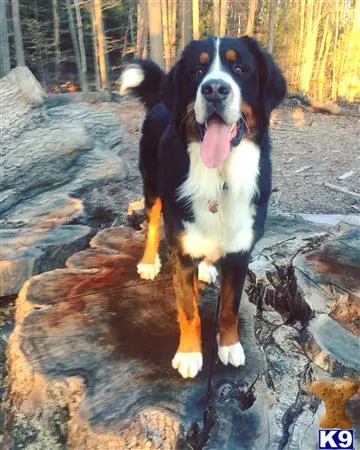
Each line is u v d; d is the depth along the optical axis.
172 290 1.34
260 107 1.06
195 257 1.06
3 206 2.29
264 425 0.91
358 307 1.20
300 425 0.92
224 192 1.03
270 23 6.05
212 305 1.27
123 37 8.21
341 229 1.64
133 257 1.53
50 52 8.08
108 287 1.35
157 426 0.90
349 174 3.16
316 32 5.88
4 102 2.59
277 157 3.55
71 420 0.97
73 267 1.47
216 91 0.93
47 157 2.46
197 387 0.98
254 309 1.25
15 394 1.09
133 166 3.07
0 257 1.65
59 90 7.48
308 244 1.53
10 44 7.96
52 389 1.01
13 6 6.51
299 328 1.22
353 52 5.84
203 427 0.89
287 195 2.81
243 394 0.98
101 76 7.06
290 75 6.06
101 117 2.99
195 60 1.02
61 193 2.47
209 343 1.12
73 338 1.13
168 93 1.09
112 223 2.25
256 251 1.47
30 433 1.04
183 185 1.04
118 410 0.93
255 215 1.07
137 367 1.04
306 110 5.25
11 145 2.46
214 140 0.96
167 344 1.11
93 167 2.65
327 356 1.05
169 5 6.03
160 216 1.41
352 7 6.04
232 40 1.02
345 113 5.08
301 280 1.29
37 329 1.17
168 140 1.12
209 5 7.11
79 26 7.13
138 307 1.25
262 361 1.05
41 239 1.79
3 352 1.43
